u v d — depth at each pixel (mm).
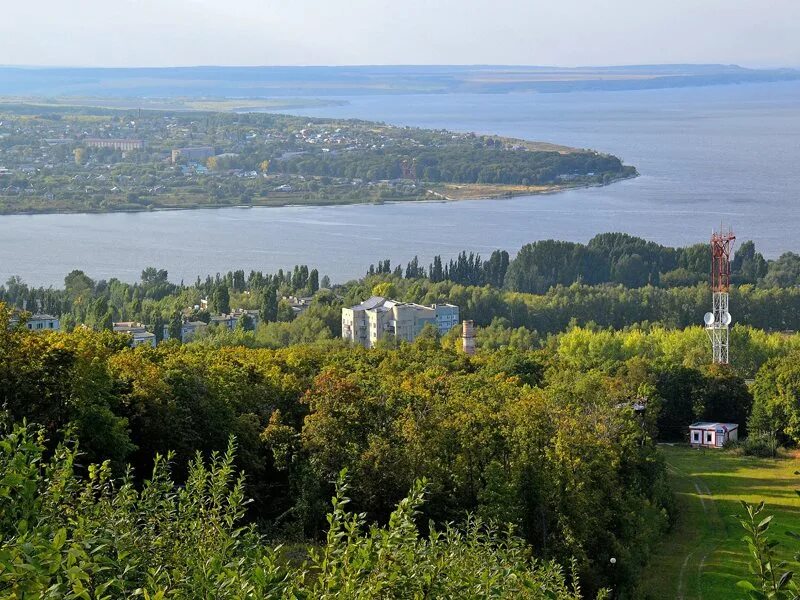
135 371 74625
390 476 67625
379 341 185125
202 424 74688
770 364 132625
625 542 70375
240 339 173375
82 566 22656
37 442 32875
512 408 77562
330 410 73250
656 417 115500
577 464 68312
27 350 64188
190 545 32719
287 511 67875
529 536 67250
